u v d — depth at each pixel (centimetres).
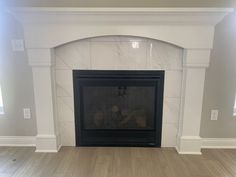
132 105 244
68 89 236
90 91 238
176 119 240
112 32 209
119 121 249
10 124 246
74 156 229
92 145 248
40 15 199
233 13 213
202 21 201
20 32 221
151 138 246
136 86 234
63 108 241
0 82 234
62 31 209
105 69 230
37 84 224
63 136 247
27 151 238
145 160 221
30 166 210
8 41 224
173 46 221
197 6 215
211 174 200
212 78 229
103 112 248
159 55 225
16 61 229
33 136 248
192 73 218
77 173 200
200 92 223
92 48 224
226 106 237
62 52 226
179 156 229
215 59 224
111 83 233
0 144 248
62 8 194
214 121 241
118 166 211
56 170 204
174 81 231
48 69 220
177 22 202
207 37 207
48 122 233
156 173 201
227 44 221
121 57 226
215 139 246
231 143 246
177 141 241
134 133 246
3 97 238
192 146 234
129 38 221
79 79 232
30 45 212
